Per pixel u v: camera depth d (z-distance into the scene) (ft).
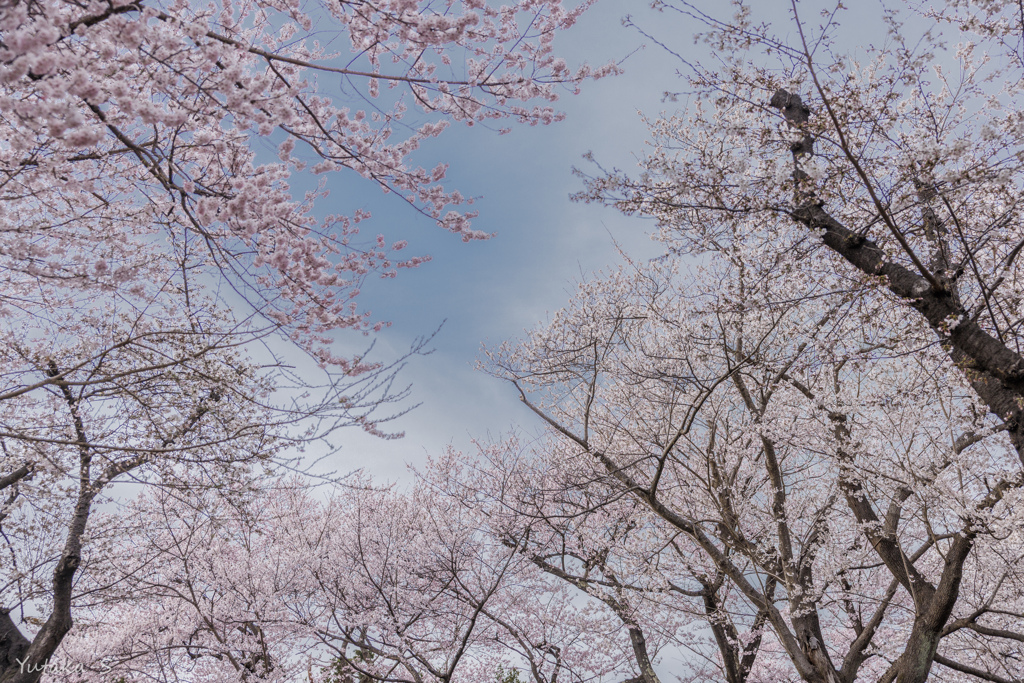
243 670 29.09
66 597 25.62
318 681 30.42
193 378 17.63
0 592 26.37
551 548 34.30
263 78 13.35
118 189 19.35
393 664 29.25
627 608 31.71
